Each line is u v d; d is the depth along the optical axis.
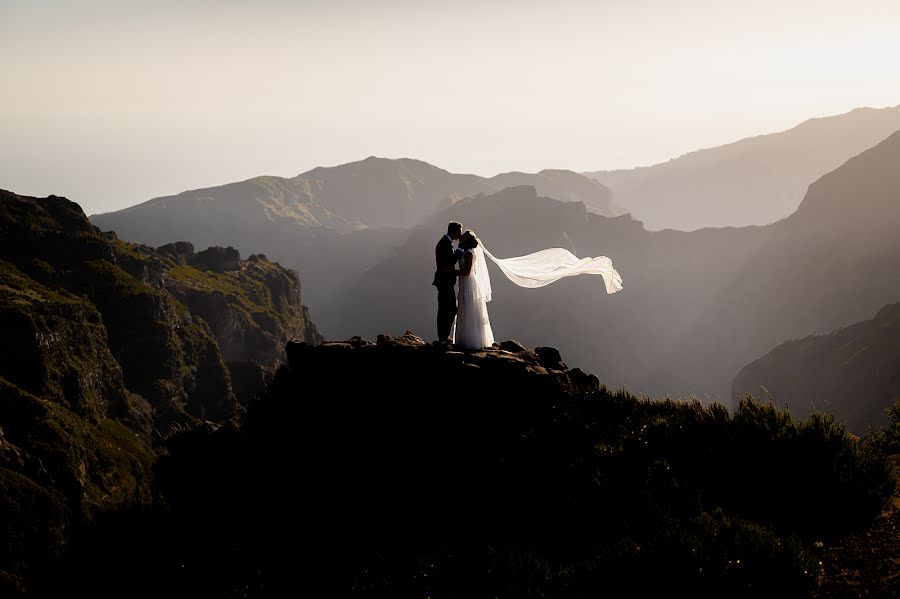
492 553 8.45
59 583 10.00
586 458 10.34
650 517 8.77
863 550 7.59
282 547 9.93
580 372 13.25
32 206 166.62
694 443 10.30
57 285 145.00
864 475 8.82
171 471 12.83
